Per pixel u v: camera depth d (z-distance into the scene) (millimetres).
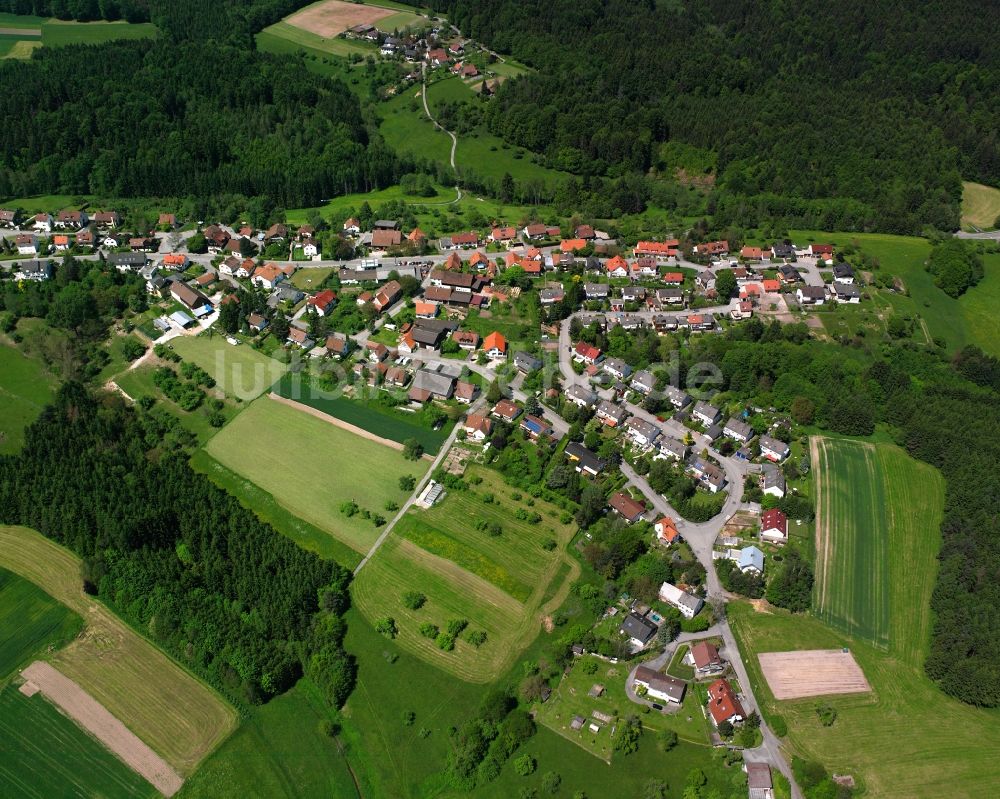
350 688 154375
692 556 178000
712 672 156250
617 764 143125
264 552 172375
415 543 180125
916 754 146375
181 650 158250
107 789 139625
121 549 172625
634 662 158375
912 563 181375
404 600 168000
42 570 174500
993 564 173500
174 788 140375
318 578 168625
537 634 163125
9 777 141000
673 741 145000
